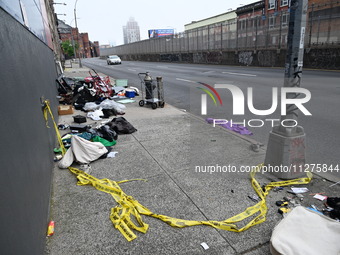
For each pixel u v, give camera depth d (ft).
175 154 15.84
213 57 115.24
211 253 8.30
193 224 9.57
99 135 18.17
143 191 11.90
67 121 24.58
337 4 63.62
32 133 9.76
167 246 8.64
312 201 10.68
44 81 18.08
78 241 8.90
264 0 114.11
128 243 8.79
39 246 7.77
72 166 14.60
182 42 145.48
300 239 8.15
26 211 6.96
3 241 5.06
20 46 10.82
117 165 14.65
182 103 32.42
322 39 68.39
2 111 6.58
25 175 7.54
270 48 84.69
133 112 27.68
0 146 5.92
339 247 7.75
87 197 11.51
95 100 33.27
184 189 11.94
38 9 23.72
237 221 9.69
